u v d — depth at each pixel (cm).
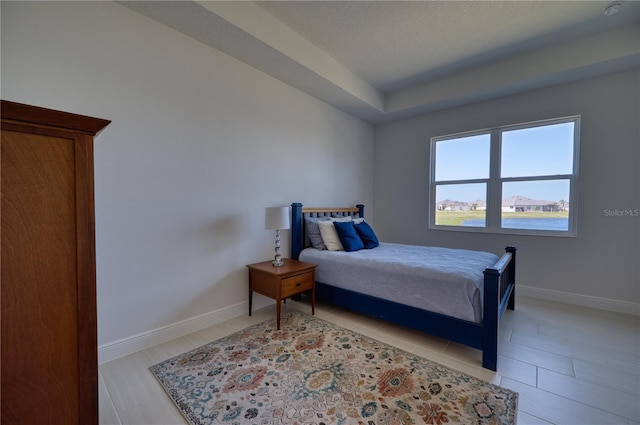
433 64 312
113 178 190
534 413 143
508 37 260
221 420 137
